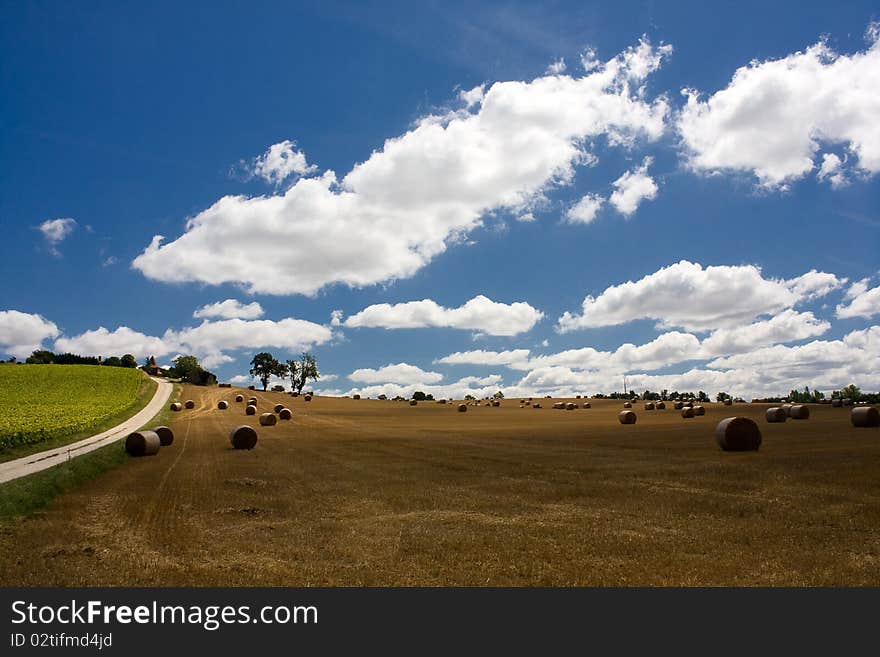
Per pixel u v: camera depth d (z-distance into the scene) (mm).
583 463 27344
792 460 25156
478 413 84312
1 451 38406
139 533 15305
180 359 152000
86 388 97250
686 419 60031
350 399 118938
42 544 14242
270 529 15547
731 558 12258
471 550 13227
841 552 12445
